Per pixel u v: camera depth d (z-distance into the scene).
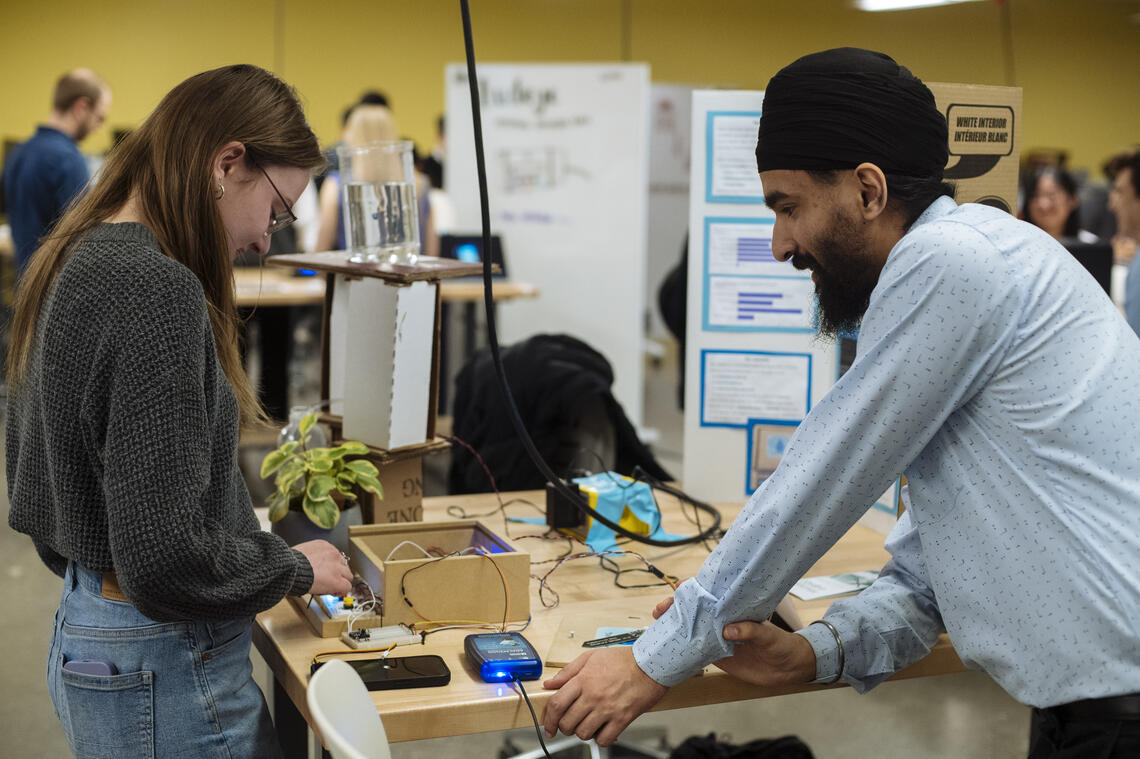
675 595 1.28
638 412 5.79
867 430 1.15
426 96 9.64
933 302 1.10
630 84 5.55
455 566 1.50
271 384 5.39
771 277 2.06
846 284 1.24
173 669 1.28
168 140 1.29
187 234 1.29
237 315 1.41
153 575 1.15
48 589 3.89
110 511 1.15
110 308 1.16
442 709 1.27
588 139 5.63
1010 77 3.73
